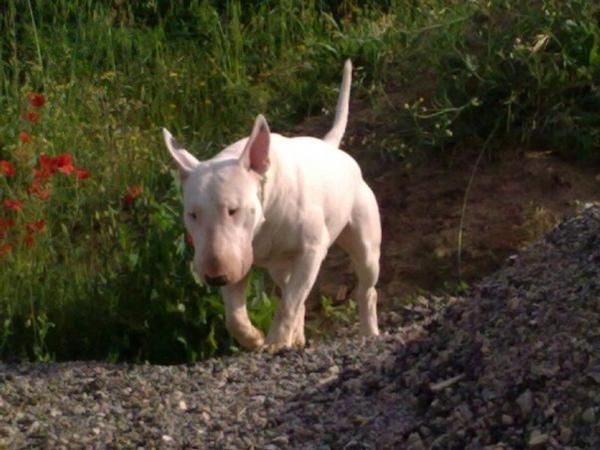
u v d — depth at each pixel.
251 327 8.88
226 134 12.50
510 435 6.59
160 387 8.12
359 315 9.77
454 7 12.34
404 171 11.46
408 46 12.27
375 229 9.45
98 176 11.44
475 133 11.42
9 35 13.51
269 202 8.36
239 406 7.59
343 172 9.04
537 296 7.23
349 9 13.81
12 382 8.43
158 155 11.89
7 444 7.43
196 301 9.52
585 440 6.38
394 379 7.40
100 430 7.52
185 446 7.20
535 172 11.13
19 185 10.92
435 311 10.12
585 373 6.60
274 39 13.55
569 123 11.23
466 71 11.46
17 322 9.60
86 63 13.20
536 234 10.66
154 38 13.54
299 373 8.08
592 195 10.92
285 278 9.14
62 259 10.59
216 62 13.19
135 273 9.61
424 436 6.82
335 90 12.52
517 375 6.82
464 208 10.95
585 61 11.38
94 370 8.65
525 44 11.45
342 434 7.05
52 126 11.97
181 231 9.59
